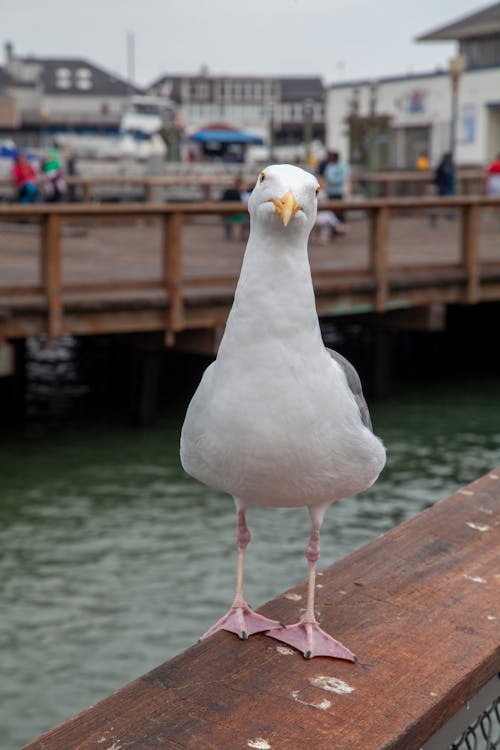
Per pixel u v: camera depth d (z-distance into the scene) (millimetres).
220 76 95312
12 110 80312
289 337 2176
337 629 2352
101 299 10398
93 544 7953
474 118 44250
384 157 27328
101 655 6180
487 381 14969
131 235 18281
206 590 7086
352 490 2326
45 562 7582
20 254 14516
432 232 19812
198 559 7648
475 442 11359
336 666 2180
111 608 6797
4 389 12609
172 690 2076
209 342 11289
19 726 5434
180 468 10133
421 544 2814
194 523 8469
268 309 2174
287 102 95688
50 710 5594
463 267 13305
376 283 12344
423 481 9828
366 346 14469
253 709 2002
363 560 2723
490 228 20641
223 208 10977
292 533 8250
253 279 2191
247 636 2316
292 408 2168
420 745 1994
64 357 16797
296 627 2324
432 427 12109
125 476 9852
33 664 6078
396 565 2688
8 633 6445
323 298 12016
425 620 2387
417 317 13188
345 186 18109
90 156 39625
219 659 2223
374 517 8711
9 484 9547
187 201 25000
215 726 1938
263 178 2217
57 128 84000
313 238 16859
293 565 7539
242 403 2178
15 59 93188
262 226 2178
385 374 13680
